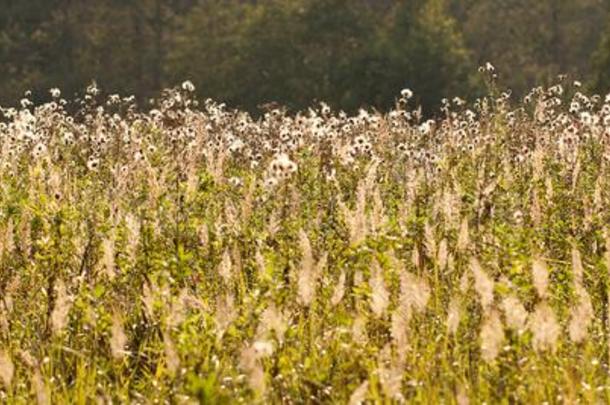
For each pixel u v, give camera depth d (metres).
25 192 26.81
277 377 16.06
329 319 18.30
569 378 16.19
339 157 31.28
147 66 189.62
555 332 15.69
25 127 39.34
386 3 184.38
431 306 19.00
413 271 20.92
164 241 22.28
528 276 19.25
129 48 189.25
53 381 17.08
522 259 19.55
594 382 16.33
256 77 165.50
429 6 163.38
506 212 24.69
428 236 19.98
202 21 176.75
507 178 28.28
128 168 29.45
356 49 162.38
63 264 21.06
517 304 16.28
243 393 15.20
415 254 19.55
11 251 21.66
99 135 39.41
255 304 17.70
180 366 15.85
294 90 161.88
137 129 41.25
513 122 40.28
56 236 21.66
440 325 17.89
